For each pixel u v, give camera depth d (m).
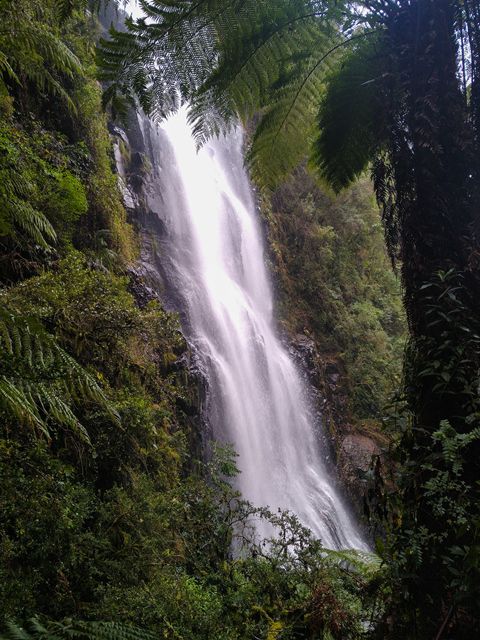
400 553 1.62
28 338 1.92
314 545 3.01
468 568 1.40
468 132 1.69
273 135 2.41
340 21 1.97
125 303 4.66
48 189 5.26
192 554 3.57
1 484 2.87
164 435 5.48
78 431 2.46
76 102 6.92
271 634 2.31
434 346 1.70
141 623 2.61
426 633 1.56
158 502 3.93
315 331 14.05
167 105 1.97
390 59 1.80
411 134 1.76
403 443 1.76
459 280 1.71
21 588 2.56
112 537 3.52
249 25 1.95
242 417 8.99
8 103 5.47
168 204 10.13
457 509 1.48
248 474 8.58
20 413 1.97
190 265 9.94
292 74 2.16
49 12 5.13
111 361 4.78
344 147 2.13
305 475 10.23
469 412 1.63
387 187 1.91
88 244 6.69
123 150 9.41
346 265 15.86
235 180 13.30
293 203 15.44
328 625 2.20
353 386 13.64
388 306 15.75
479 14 1.71
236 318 10.34
